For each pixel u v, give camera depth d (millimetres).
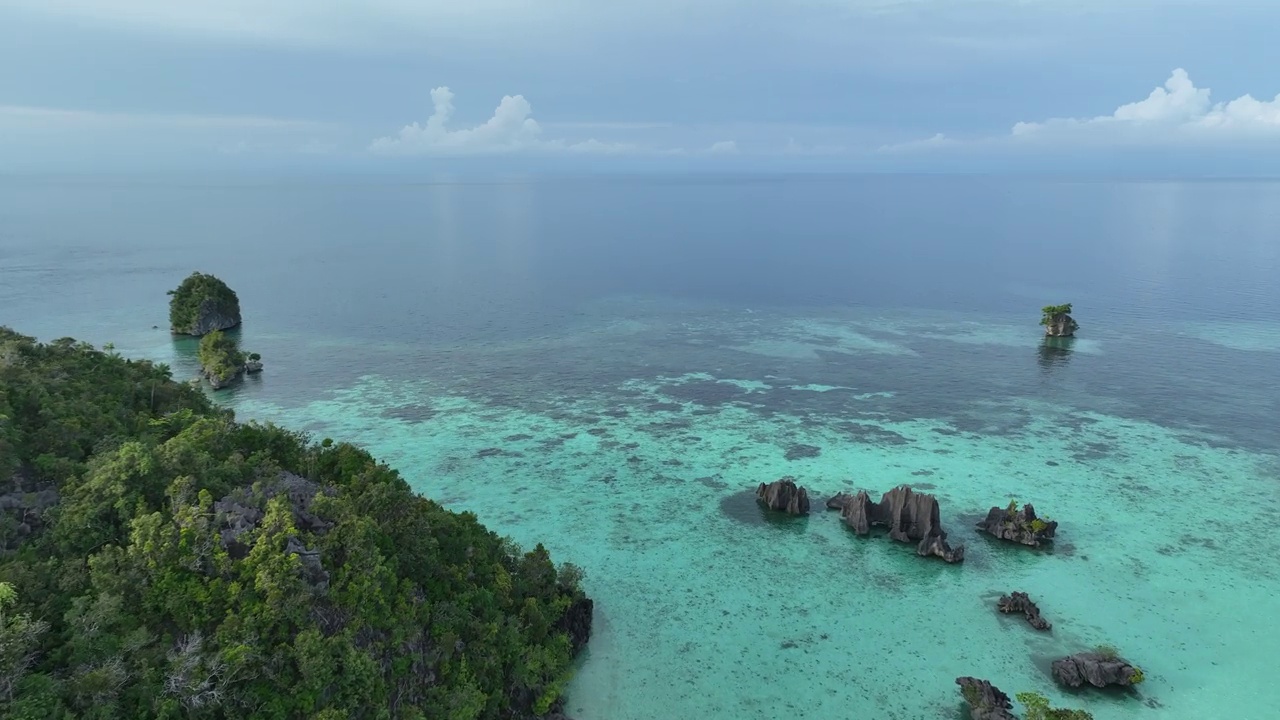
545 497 94688
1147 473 100812
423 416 125000
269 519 47156
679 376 149875
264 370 152875
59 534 47250
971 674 61656
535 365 158375
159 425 65938
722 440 114438
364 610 46750
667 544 82938
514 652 55188
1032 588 73938
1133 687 59656
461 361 161500
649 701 58719
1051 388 139000
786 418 124438
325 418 123688
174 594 43438
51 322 194250
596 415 126125
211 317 184125
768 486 92312
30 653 39281
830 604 71625
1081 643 65375
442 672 50312
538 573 65125
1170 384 140125
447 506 92062
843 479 100125
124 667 39562
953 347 170500
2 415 54906
